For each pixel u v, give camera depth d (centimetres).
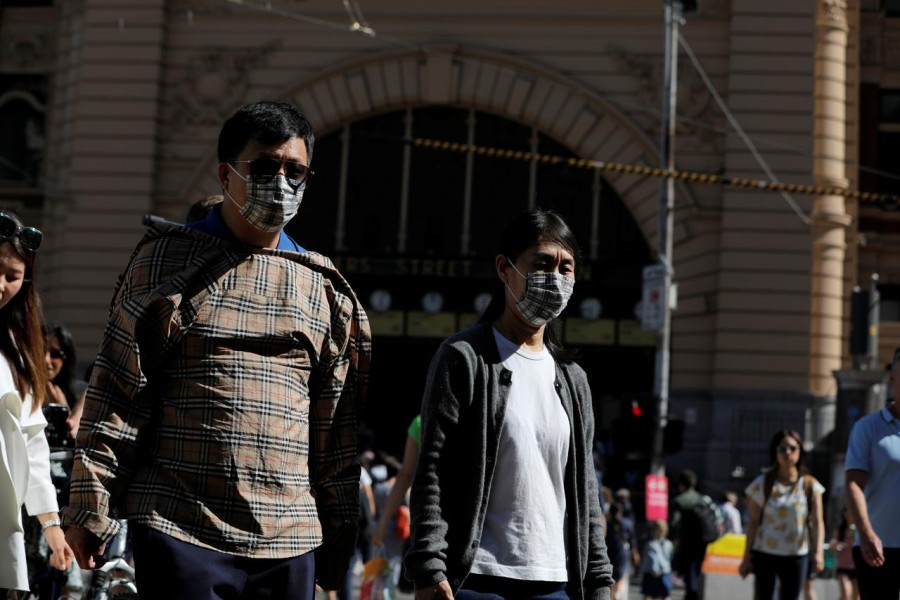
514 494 766
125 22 4419
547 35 4325
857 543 1259
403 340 4453
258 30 4397
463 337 790
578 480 790
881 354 4316
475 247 4397
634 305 4356
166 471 684
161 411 694
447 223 4419
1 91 4675
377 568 1786
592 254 4359
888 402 1313
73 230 4391
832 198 4191
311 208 4456
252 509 682
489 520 766
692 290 4231
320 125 4381
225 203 728
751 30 4231
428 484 756
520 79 4309
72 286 4366
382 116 4438
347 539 739
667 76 3394
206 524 675
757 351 4150
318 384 736
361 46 4369
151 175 4375
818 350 4147
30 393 866
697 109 4244
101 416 682
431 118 4428
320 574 747
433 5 4356
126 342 682
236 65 4388
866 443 1265
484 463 762
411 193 4428
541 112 4309
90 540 671
